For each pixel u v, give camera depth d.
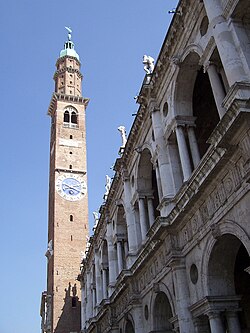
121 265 45.25
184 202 25.47
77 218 91.50
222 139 19.16
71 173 97.19
